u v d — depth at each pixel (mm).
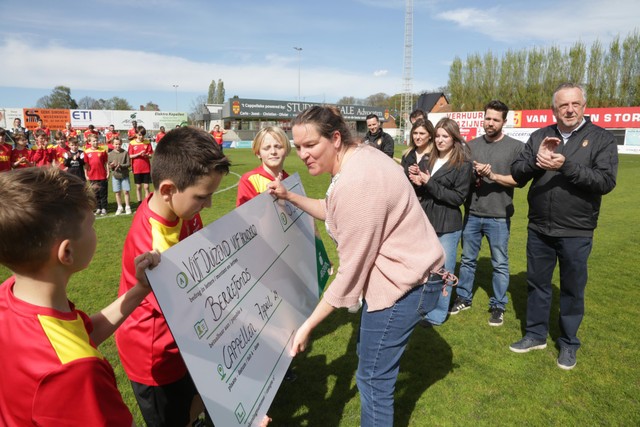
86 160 8781
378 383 1986
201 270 1369
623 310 4113
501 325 3887
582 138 3029
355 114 48312
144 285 1308
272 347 1743
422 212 1924
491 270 5488
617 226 7754
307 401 2793
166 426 1733
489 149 3975
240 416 1409
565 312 3145
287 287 2039
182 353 1203
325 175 16016
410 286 1849
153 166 1500
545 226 3146
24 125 36844
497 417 2619
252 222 1805
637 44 39469
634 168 18203
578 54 41875
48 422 939
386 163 1788
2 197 951
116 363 3197
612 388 2887
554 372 3098
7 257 974
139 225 1598
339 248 1777
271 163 2945
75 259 1065
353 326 3891
